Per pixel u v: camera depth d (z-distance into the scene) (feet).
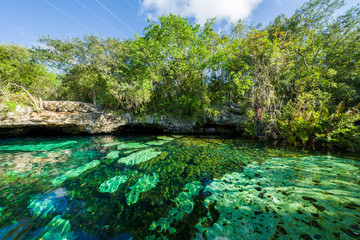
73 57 44.34
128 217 8.60
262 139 31.48
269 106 32.37
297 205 9.02
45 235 7.29
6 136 37.35
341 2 36.76
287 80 35.40
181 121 44.57
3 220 8.32
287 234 6.84
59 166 16.83
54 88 57.82
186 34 39.63
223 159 18.63
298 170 14.44
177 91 47.26
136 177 13.98
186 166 16.56
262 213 8.47
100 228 7.77
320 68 40.70
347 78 38.96
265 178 12.98
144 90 39.34
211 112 41.55
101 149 24.39
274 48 31.53
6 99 35.09
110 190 11.69
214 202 9.78
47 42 41.96
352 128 20.17
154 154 21.30
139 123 44.45
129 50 47.19
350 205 8.80
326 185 11.32
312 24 42.04
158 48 38.17
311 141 24.04
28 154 21.61
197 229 7.52
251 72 39.55
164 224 7.97
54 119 35.86
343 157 18.25
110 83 37.60
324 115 23.35
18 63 41.70
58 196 10.89
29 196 10.87
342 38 41.19
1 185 12.49
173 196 10.70
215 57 36.99
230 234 7.07
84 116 39.22
